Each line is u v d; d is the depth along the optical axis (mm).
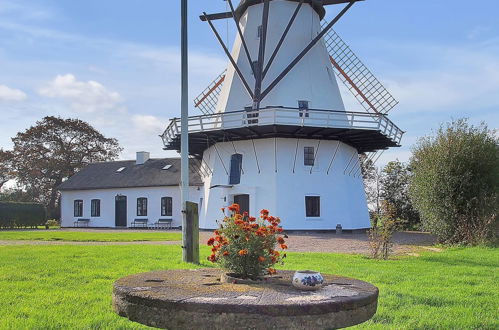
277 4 28375
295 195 26531
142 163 38812
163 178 35500
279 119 25797
